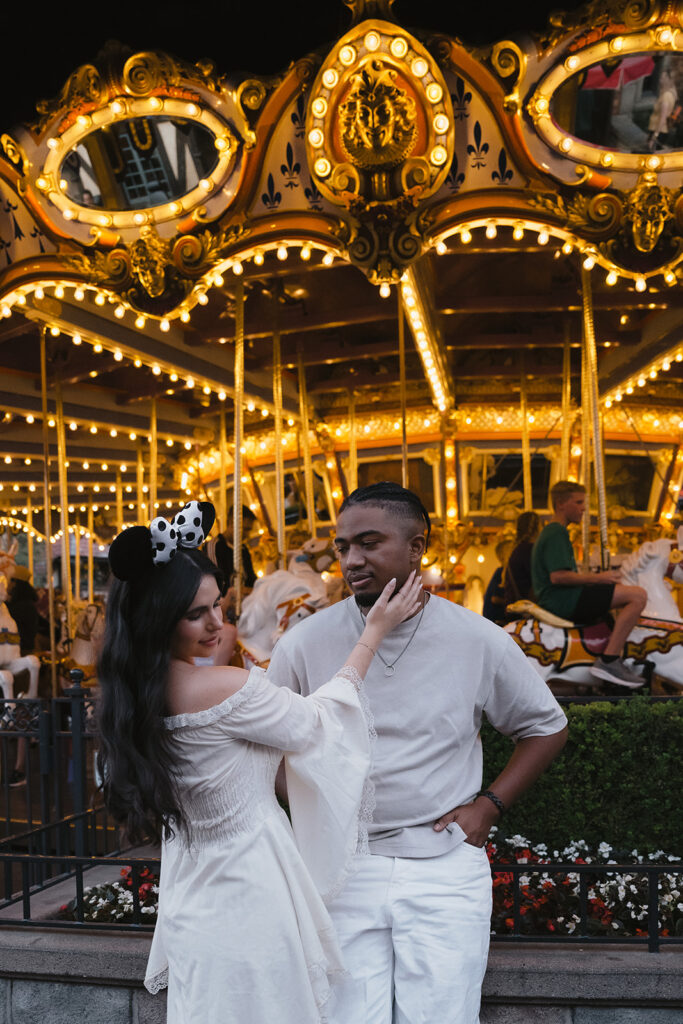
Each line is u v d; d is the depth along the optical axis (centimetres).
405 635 249
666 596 603
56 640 1134
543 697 257
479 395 1227
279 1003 211
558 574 560
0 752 768
